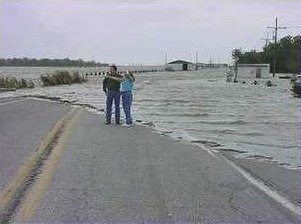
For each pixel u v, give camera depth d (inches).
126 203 321.4
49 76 2859.3
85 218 287.4
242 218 292.0
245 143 638.5
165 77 4532.5
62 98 1579.7
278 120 960.3
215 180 398.3
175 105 1328.7
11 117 914.1
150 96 1736.0
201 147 589.9
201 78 4200.3
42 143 582.9
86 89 2257.6
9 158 480.1
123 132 717.3
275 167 466.3
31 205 312.7
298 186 382.3
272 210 310.7
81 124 811.4
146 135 690.8
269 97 1728.6
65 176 402.0
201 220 286.4
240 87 2529.5
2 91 2048.5
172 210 306.8
